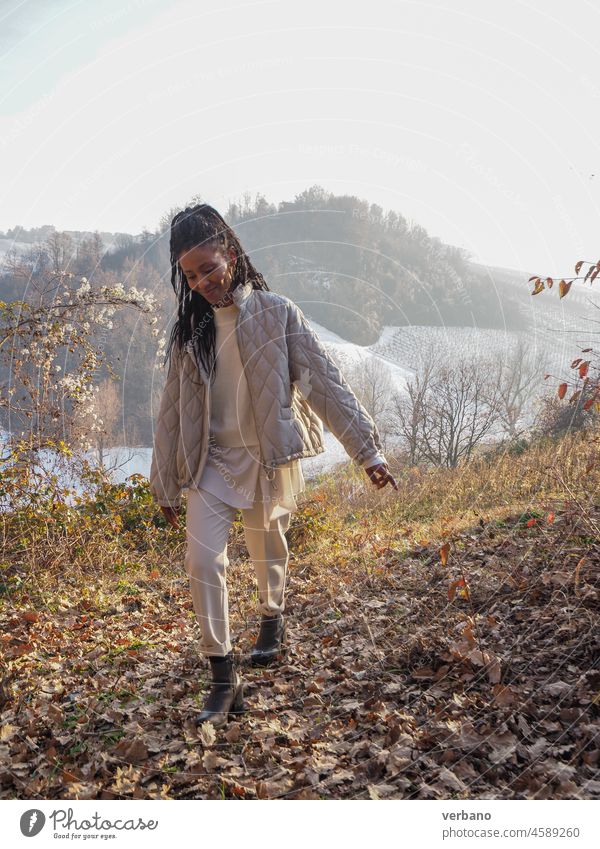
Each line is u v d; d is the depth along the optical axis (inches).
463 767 69.6
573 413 150.6
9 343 201.2
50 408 204.2
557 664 85.9
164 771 74.5
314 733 80.6
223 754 77.4
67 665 111.9
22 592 160.9
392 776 70.1
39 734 85.7
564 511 135.9
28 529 178.5
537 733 73.2
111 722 87.4
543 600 107.9
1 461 183.9
